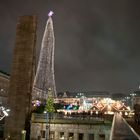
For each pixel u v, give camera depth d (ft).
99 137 213.66
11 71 238.48
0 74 373.40
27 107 228.22
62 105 343.87
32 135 228.43
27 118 227.61
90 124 217.97
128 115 310.45
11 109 231.71
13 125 227.61
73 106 344.08
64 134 223.51
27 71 234.38
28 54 236.84
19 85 234.17
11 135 225.76
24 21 243.81
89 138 216.33
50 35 369.71
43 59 364.79
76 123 221.87
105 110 328.08
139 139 44.19
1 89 373.81
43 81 356.38
